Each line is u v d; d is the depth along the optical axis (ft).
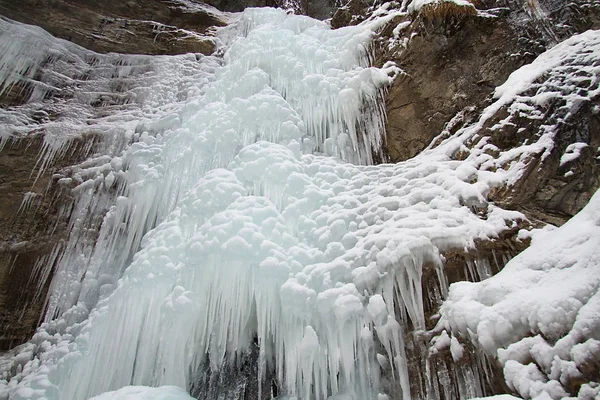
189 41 34.78
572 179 14.07
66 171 23.77
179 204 18.93
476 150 16.71
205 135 21.47
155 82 30.73
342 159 21.57
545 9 22.57
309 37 26.05
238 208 16.80
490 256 13.43
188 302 15.07
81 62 31.78
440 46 22.09
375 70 22.21
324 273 14.49
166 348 14.98
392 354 13.30
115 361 15.78
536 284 10.77
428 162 17.97
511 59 20.54
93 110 28.94
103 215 22.26
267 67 25.00
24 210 22.74
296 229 16.90
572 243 11.21
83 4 34.35
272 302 14.73
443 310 12.46
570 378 8.55
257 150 19.26
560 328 9.33
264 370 15.70
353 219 16.46
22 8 31.91
